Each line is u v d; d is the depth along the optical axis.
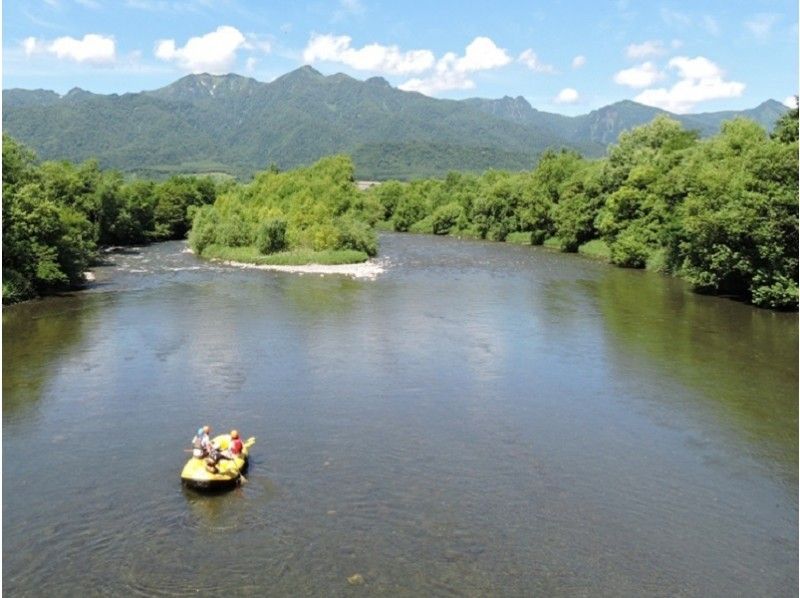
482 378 32.56
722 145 62.69
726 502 20.56
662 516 19.73
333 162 107.81
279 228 82.50
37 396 29.92
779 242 48.19
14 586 16.42
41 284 58.28
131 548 18.03
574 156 115.69
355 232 84.62
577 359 35.78
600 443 24.89
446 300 53.12
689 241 60.91
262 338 40.31
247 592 16.16
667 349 37.78
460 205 132.12
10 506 20.25
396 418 27.38
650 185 76.88
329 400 29.47
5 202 55.09
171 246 106.06
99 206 102.50
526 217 105.38
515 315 47.12
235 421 27.02
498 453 24.02
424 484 21.62
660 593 16.20
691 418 27.34
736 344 38.78
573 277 66.75
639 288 59.28
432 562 17.34
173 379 32.34
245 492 21.09
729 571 17.11
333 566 17.16
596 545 18.19
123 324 44.25
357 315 47.19
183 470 21.48
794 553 17.91
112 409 28.34
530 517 19.61
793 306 49.09
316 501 20.50
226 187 147.88
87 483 21.75
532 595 16.06
